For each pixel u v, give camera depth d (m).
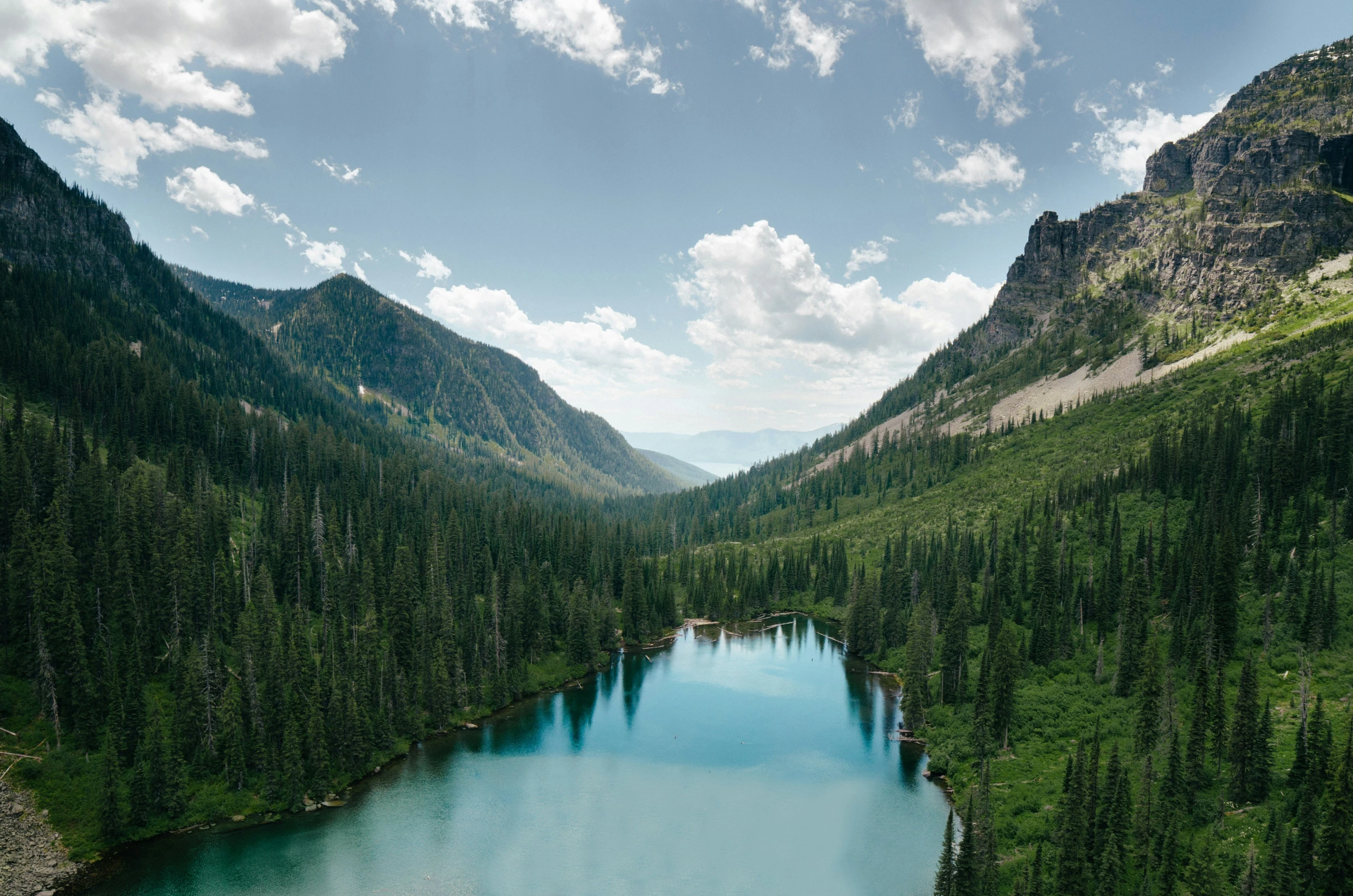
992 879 63.72
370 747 104.81
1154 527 142.62
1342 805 55.34
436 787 100.00
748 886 77.12
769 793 98.12
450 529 171.38
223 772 92.81
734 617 194.12
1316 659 89.81
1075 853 62.09
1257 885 54.00
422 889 76.56
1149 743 79.81
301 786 93.12
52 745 87.94
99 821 82.69
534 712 128.88
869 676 148.25
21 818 80.00
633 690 140.25
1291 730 76.44
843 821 90.75
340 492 184.62
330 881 77.75
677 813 92.88
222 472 182.25
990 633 123.69
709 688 141.50
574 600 153.75
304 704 99.06
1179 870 60.94
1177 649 98.94
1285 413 146.62
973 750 100.06
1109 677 108.50
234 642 109.00
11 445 129.25
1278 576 109.00
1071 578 134.38
